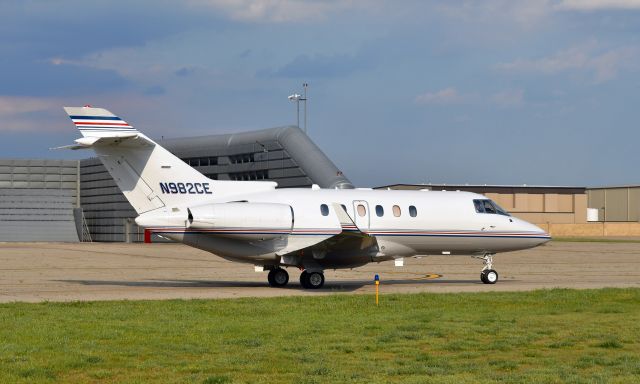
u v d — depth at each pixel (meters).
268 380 23.95
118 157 51.44
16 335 31.12
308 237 52.31
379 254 54.62
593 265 83.62
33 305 40.28
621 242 149.62
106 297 45.59
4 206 171.88
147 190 51.78
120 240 171.12
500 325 34.78
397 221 55.53
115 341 30.14
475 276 67.31
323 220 52.78
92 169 181.50
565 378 24.48
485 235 58.00
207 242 51.34
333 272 70.56
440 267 79.12
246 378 24.20
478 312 39.16
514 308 40.78
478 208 58.19
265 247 51.81
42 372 24.64
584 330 33.53
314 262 52.69
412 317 37.03
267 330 32.88
